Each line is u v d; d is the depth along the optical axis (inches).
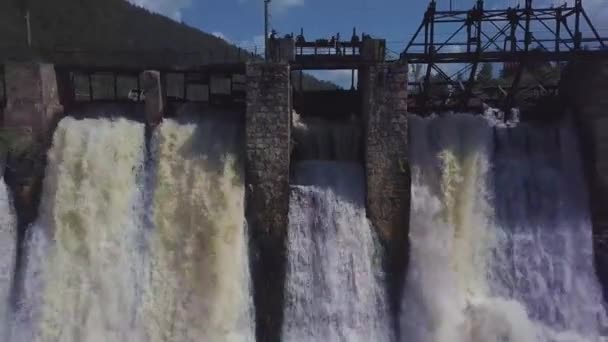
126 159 1440.7
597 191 1414.9
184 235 1375.5
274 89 1369.3
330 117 1760.6
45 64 1519.4
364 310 1365.7
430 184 1417.3
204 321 1320.1
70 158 1430.9
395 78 1373.0
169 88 2918.3
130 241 1382.9
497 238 1403.8
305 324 1359.5
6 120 1491.1
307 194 1401.3
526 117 1668.3
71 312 1338.6
